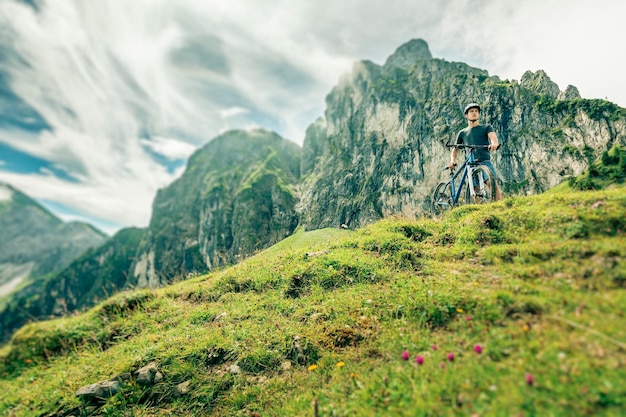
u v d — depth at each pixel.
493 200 9.55
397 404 3.74
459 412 3.19
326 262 9.10
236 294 9.72
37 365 9.69
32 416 6.55
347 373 4.97
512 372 3.39
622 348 3.25
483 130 9.74
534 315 4.30
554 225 6.64
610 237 5.54
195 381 6.30
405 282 7.02
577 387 2.98
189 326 8.56
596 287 4.39
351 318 6.39
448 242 8.66
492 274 6.02
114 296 11.81
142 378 6.56
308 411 4.43
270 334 6.92
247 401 5.52
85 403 6.41
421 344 4.74
